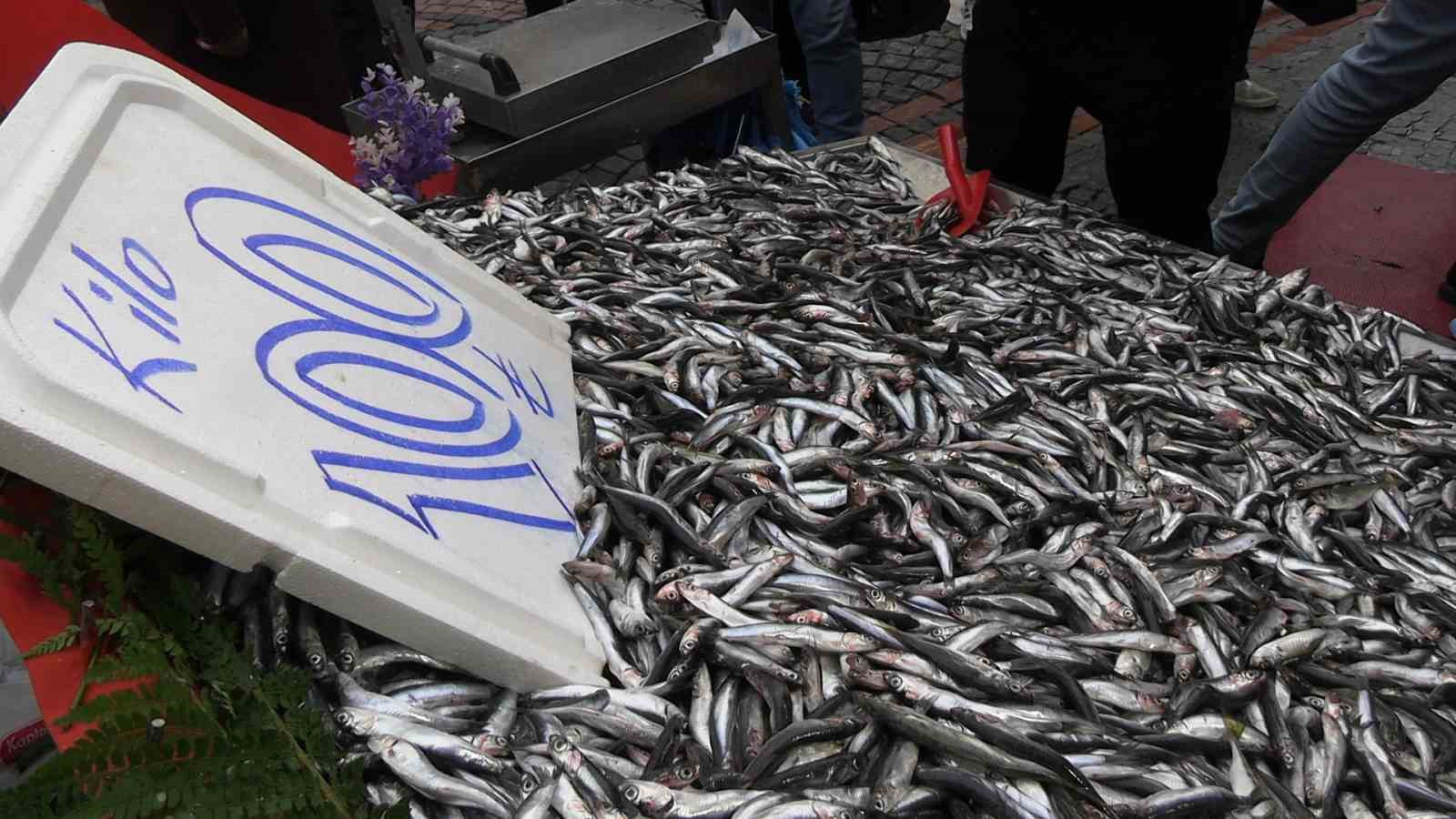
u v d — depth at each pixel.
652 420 2.92
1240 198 4.70
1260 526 2.66
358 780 1.71
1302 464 3.02
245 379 1.89
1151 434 3.14
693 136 6.22
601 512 2.42
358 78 6.18
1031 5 4.44
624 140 5.24
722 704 2.00
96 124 1.99
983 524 2.61
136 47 4.71
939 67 8.31
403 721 1.84
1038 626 2.31
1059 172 5.38
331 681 1.89
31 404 1.50
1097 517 2.68
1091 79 4.40
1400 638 2.37
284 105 5.95
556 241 4.06
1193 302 4.04
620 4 5.80
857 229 4.70
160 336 1.79
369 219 2.67
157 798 1.57
